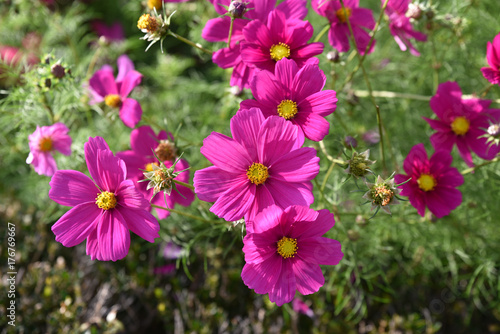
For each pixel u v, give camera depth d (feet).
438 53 2.18
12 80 2.10
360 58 1.57
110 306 2.01
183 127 2.39
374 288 2.12
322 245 1.30
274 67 1.40
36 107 1.87
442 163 1.48
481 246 2.06
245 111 1.27
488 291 2.19
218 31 1.46
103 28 3.02
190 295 2.03
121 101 1.70
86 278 2.08
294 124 1.32
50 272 2.04
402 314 2.08
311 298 2.03
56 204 2.11
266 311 1.98
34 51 2.58
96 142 1.32
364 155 1.39
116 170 1.31
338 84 2.02
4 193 2.35
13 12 2.47
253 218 1.29
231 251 2.11
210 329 1.97
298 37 1.39
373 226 1.92
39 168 1.60
